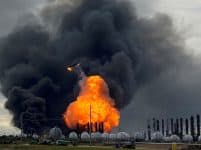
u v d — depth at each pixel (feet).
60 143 525.75
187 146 500.74
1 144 482.69
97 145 535.19
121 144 504.02
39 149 401.49
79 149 400.67
